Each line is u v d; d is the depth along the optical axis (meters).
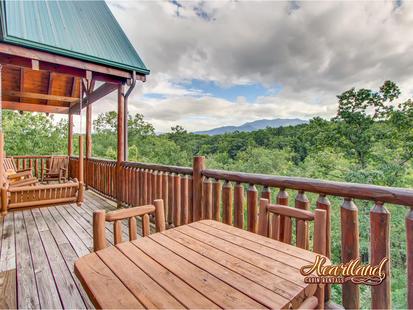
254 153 18.14
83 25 4.89
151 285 0.92
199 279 0.96
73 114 8.47
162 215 1.62
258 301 0.82
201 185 2.83
